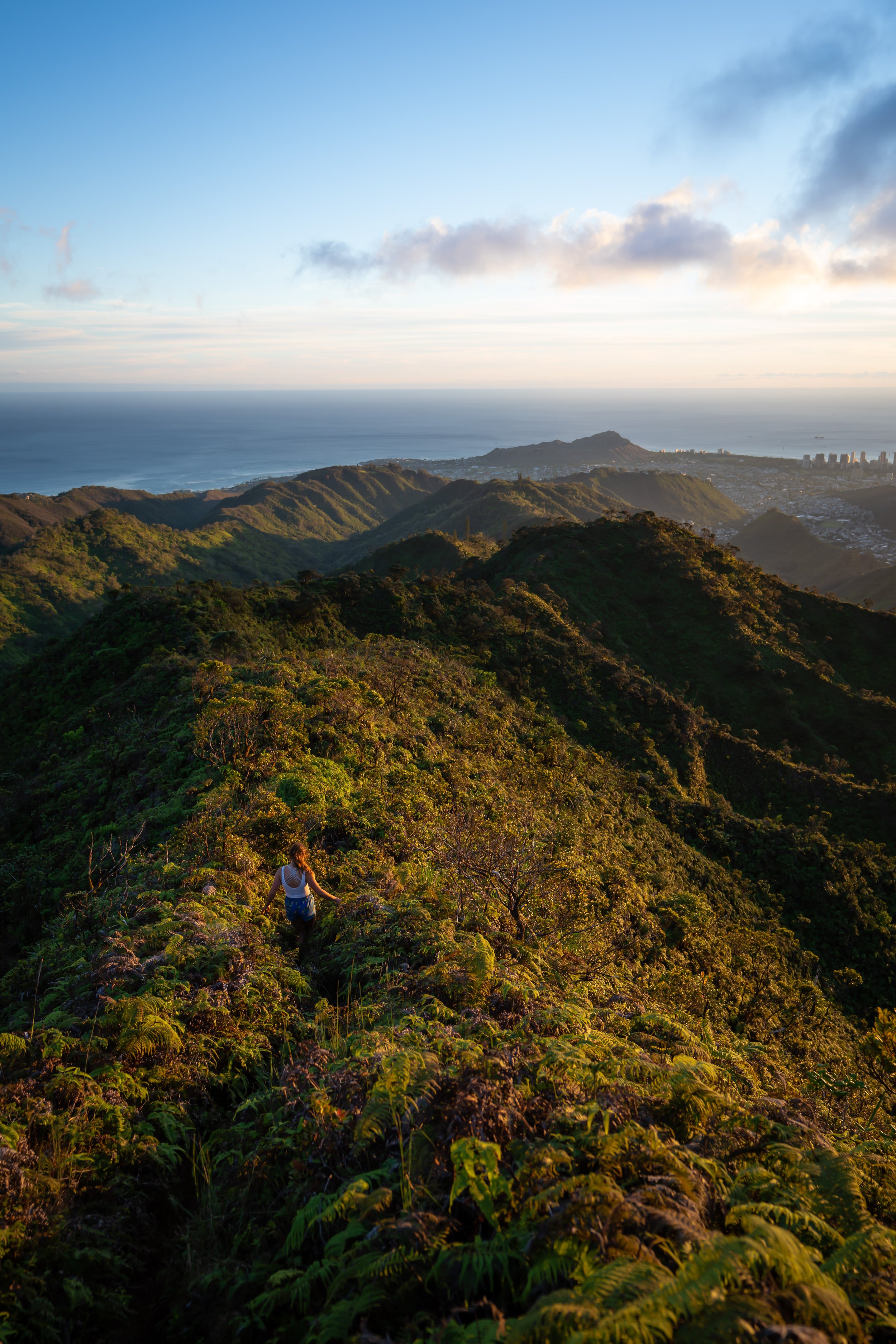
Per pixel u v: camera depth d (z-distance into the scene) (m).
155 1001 5.35
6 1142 3.89
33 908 13.85
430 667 41.50
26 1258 3.33
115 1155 4.04
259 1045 5.43
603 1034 5.09
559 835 16.69
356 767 17.23
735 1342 2.05
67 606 190.00
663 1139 3.58
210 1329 3.10
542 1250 2.71
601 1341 2.02
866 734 66.31
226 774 15.42
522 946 8.22
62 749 31.44
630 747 50.34
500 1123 3.46
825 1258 2.84
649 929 14.06
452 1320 2.44
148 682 33.97
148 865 10.30
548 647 60.69
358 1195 3.15
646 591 84.94
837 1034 14.92
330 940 7.88
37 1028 5.46
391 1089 3.82
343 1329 2.56
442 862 10.83
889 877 33.50
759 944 17.64
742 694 70.38
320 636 53.38
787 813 51.94
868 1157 3.91
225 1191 3.92
